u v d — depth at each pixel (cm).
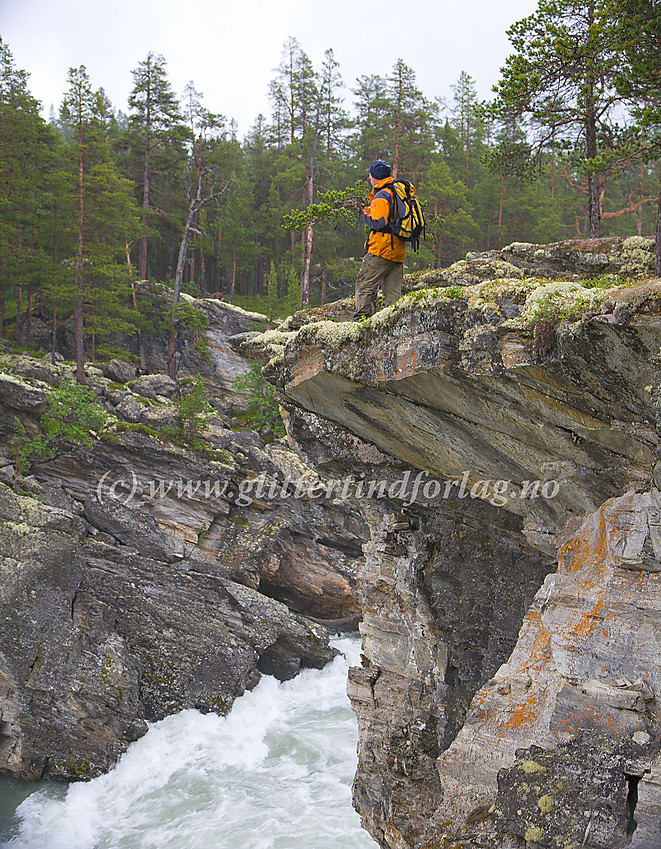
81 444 2841
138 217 4438
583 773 757
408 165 4319
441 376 847
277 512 3006
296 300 4375
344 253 5034
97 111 4141
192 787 2092
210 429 3209
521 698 956
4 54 4169
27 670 2245
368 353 945
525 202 4306
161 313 4312
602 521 867
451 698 1225
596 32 1151
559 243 1188
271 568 2930
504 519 1200
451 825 1040
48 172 4378
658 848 676
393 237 1004
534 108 1464
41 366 3381
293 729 2411
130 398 3250
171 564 2683
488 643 1219
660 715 747
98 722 2264
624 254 1120
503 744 951
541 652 960
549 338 736
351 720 2459
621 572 823
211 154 5166
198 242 5250
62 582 2409
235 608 2650
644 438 761
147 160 5012
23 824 1939
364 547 1454
